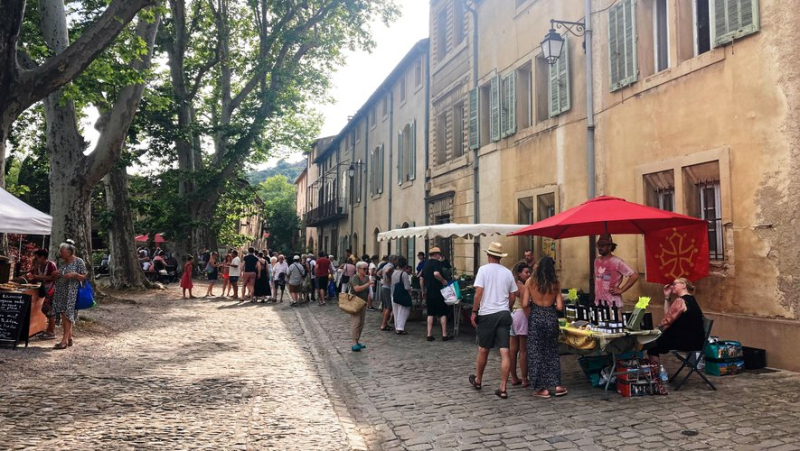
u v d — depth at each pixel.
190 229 26.72
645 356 6.41
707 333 6.21
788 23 7.11
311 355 9.02
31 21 12.99
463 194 17.11
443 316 10.51
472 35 16.44
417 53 21.28
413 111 22.03
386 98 25.98
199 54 26.83
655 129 9.36
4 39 8.30
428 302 10.54
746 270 7.61
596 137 10.92
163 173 27.05
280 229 51.62
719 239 8.30
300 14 26.64
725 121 7.99
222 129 25.70
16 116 8.89
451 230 11.78
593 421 5.12
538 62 13.20
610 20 10.43
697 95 8.50
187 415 5.32
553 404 5.75
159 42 24.17
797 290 6.94
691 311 6.18
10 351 8.16
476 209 16.11
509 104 14.24
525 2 13.64
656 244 9.00
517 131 13.98
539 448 4.49
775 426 4.80
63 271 8.70
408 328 12.33
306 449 4.49
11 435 4.54
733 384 6.35
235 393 6.25
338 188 35.75
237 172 28.91
